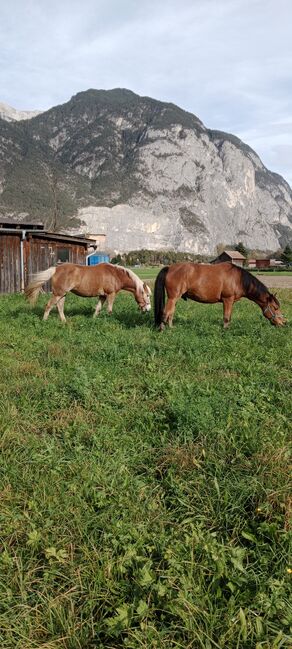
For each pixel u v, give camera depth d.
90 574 2.77
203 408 5.09
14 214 191.50
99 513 3.38
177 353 8.46
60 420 5.14
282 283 38.69
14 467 3.96
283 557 2.88
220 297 11.42
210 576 2.76
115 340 9.51
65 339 9.71
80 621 2.48
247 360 8.13
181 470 3.97
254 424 4.86
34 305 15.27
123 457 4.22
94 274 12.55
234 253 109.62
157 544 3.01
